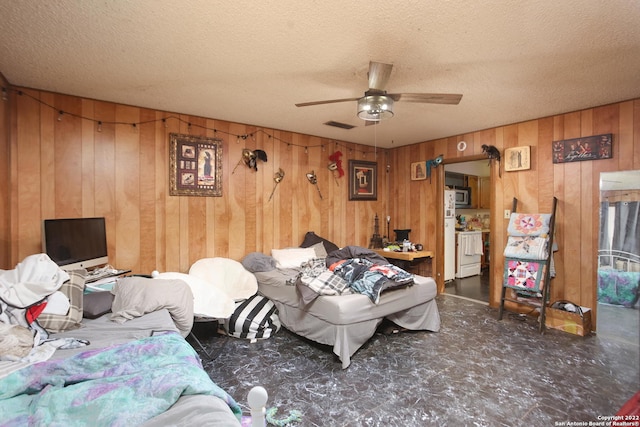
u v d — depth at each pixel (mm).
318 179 4684
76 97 2986
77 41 2053
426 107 3326
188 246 3592
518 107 3330
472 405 2062
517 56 2254
